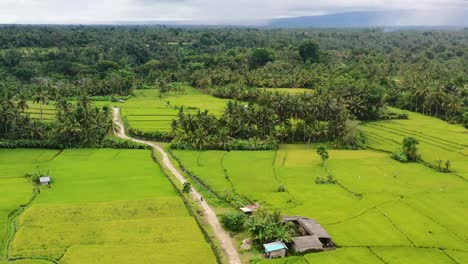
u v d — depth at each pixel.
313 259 68.00
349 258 68.75
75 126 134.38
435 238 76.31
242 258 69.25
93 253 66.81
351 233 77.50
